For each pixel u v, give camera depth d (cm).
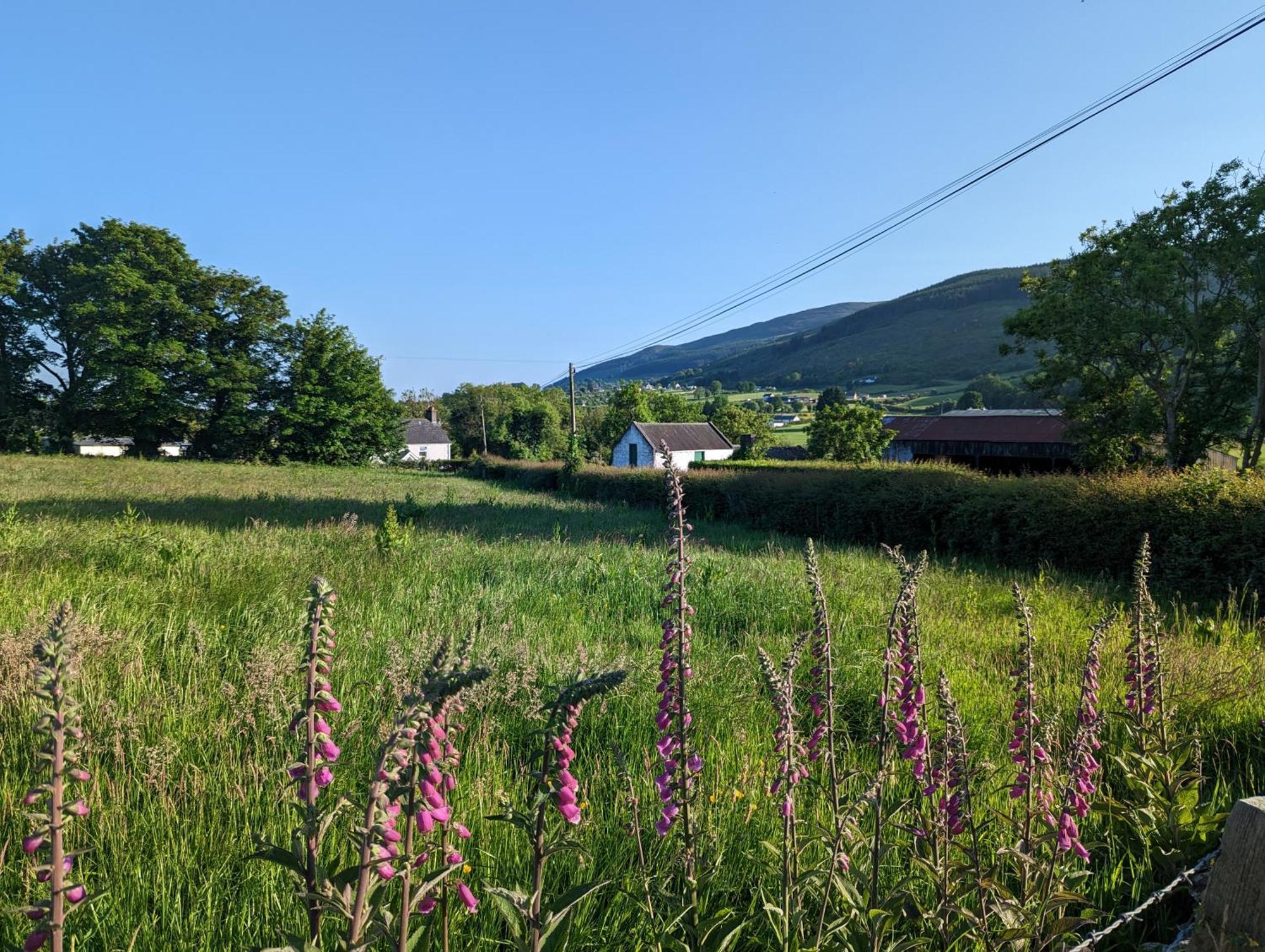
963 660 691
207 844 343
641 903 284
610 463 7081
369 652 643
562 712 210
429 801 183
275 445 5912
